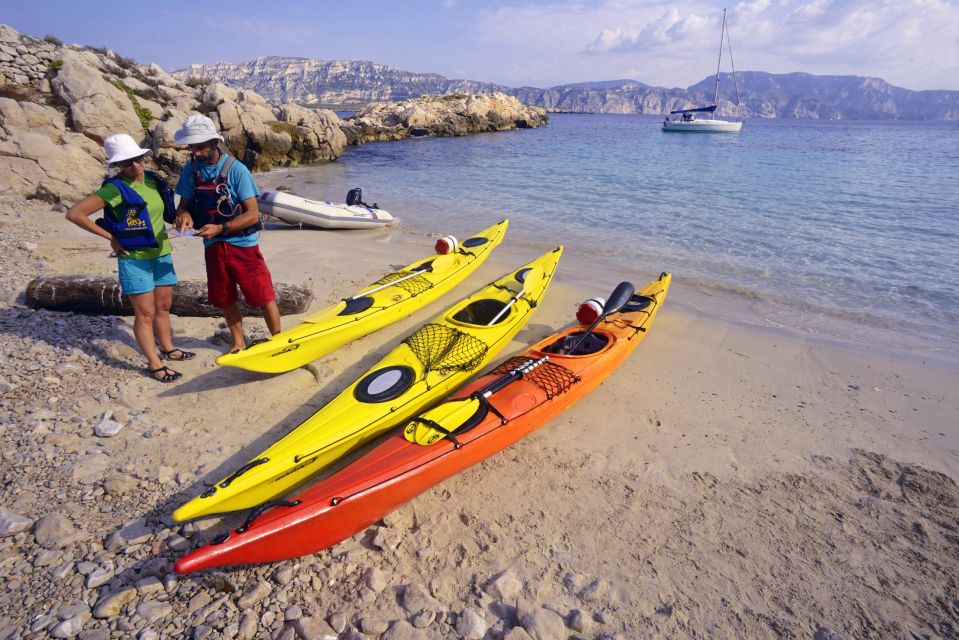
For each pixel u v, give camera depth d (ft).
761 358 18.76
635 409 15.40
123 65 81.61
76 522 10.05
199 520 10.34
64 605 8.38
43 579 8.82
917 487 12.19
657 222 39.52
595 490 12.00
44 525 9.76
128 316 19.40
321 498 9.50
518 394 13.42
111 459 11.93
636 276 27.55
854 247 32.40
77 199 41.42
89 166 44.16
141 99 68.54
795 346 19.70
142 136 61.00
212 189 13.88
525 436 13.79
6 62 55.42
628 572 9.84
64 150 42.75
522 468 12.68
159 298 15.28
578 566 9.93
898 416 15.24
